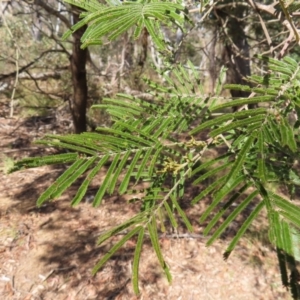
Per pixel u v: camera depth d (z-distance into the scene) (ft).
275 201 1.68
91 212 13.39
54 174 16.01
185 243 11.79
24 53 20.15
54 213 13.38
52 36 15.42
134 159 2.13
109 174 2.05
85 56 16.40
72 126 21.31
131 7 2.07
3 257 11.34
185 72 3.54
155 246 1.99
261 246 11.72
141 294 10.16
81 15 2.27
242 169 1.80
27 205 13.82
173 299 10.11
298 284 1.53
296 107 1.74
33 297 10.07
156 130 2.59
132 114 2.85
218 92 3.34
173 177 2.78
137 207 13.62
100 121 19.19
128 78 18.88
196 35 17.83
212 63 15.42
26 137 20.39
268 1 10.87
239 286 10.55
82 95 17.54
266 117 1.68
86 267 10.94
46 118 23.26
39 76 21.79
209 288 10.46
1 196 14.48
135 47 18.95
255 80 2.01
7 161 17.25
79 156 2.00
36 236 12.25
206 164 2.11
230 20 12.86
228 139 2.45
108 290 10.24
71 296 10.11
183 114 3.06
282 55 3.97
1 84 21.76
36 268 10.98
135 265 1.99
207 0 3.61
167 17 2.02
